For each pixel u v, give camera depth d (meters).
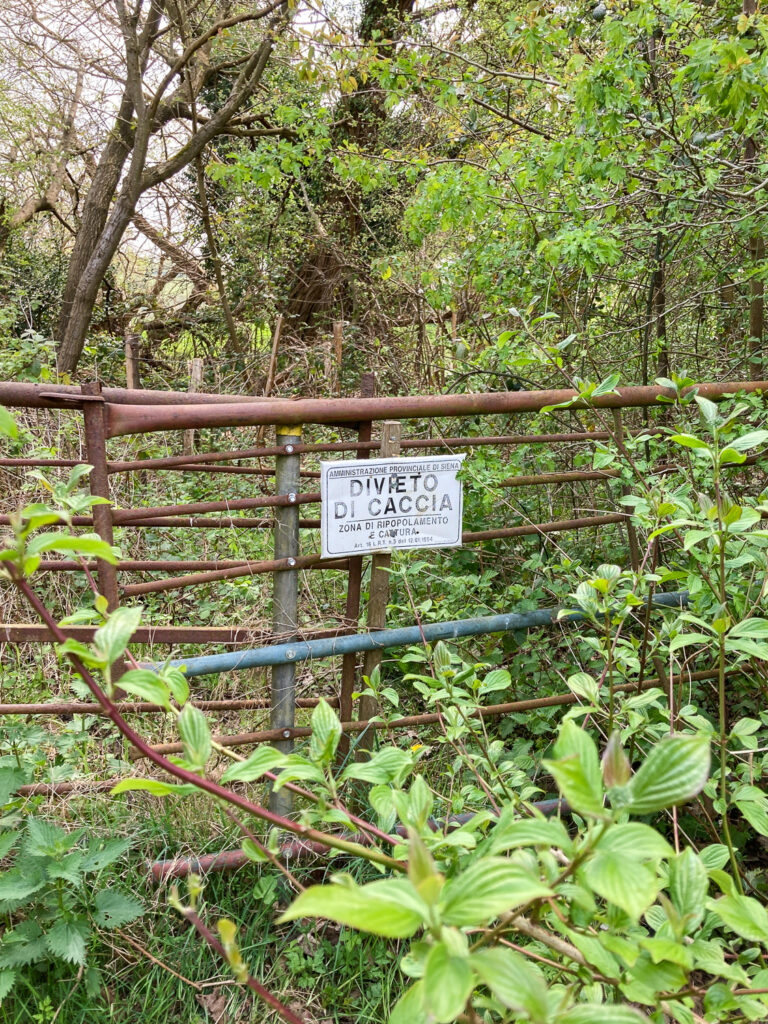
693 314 5.04
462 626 2.64
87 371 9.45
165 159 10.98
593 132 3.46
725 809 1.61
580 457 3.18
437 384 5.15
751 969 1.46
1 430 1.08
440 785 2.64
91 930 2.03
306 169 10.13
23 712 2.27
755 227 3.62
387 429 2.53
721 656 1.63
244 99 9.76
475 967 0.72
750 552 2.00
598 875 0.82
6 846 1.96
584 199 3.91
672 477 2.64
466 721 2.07
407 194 7.96
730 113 2.83
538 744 2.95
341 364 8.45
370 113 9.01
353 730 2.56
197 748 1.15
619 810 0.84
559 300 4.28
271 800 2.41
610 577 1.80
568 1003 1.18
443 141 5.85
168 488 4.67
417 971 1.12
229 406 2.28
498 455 3.04
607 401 2.66
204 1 9.13
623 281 4.34
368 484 2.46
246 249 10.97
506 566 3.32
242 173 5.51
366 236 10.69
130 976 2.08
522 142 4.39
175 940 2.12
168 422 2.21
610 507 3.28
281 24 8.36
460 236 5.27
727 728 2.78
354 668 2.56
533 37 3.93
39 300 11.26
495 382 3.97
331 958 2.20
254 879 2.31
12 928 2.03
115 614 1.11
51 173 11.07
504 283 4.25
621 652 1.96
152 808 2.41
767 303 4.57
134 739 1.09
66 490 1.46
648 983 1.01
